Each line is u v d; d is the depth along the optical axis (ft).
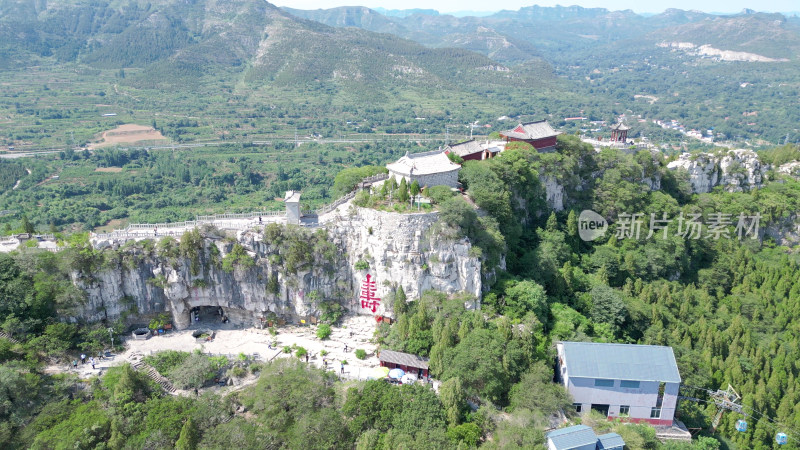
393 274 405.80
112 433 306.14
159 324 415.23
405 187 415.64
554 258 477.36
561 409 336.90
